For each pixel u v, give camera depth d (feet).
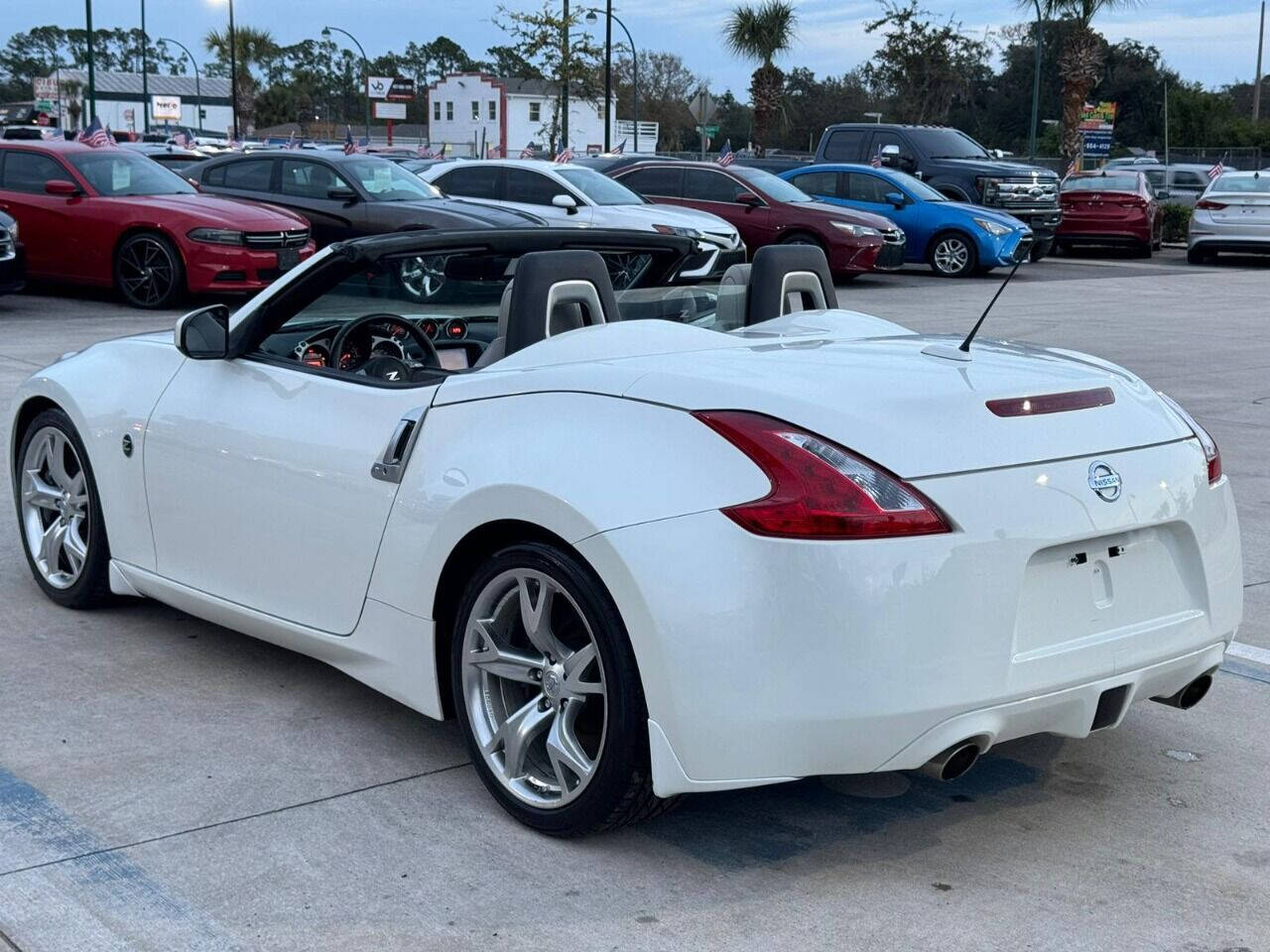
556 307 11.97
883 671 8.88
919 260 68.18
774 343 11.27
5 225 41.63
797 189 63.82
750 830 10.69
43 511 16.16
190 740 12.23
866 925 9.30
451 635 11.21
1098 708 10.18
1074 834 10.72
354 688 13.61
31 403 15.74
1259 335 44.93
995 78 264.93
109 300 47.24
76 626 15.26
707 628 9.02
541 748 10.81
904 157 75.46
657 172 64.08
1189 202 107.04
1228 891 9.88
